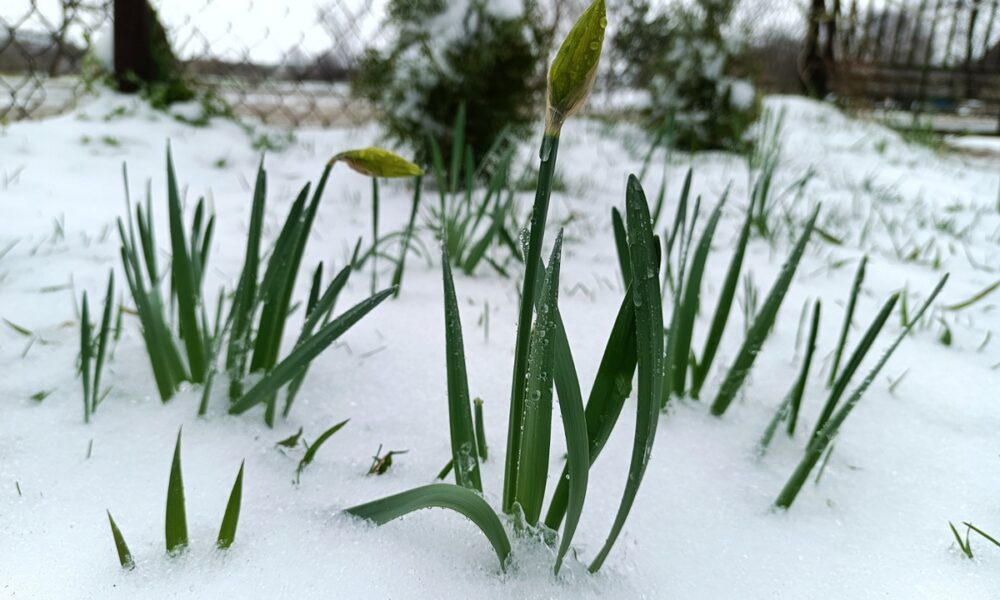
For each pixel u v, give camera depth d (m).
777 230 0.97
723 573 0.31
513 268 0.76
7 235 0.73
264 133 1.35
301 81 1.52
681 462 0.39
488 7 1.06
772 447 0.42
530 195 1.10
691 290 0.44
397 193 1.07
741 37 1.70
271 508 0.33
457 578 0.29
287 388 0.45
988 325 0.66
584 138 1.71
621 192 1.20
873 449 0.42
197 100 1.36
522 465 0.29
